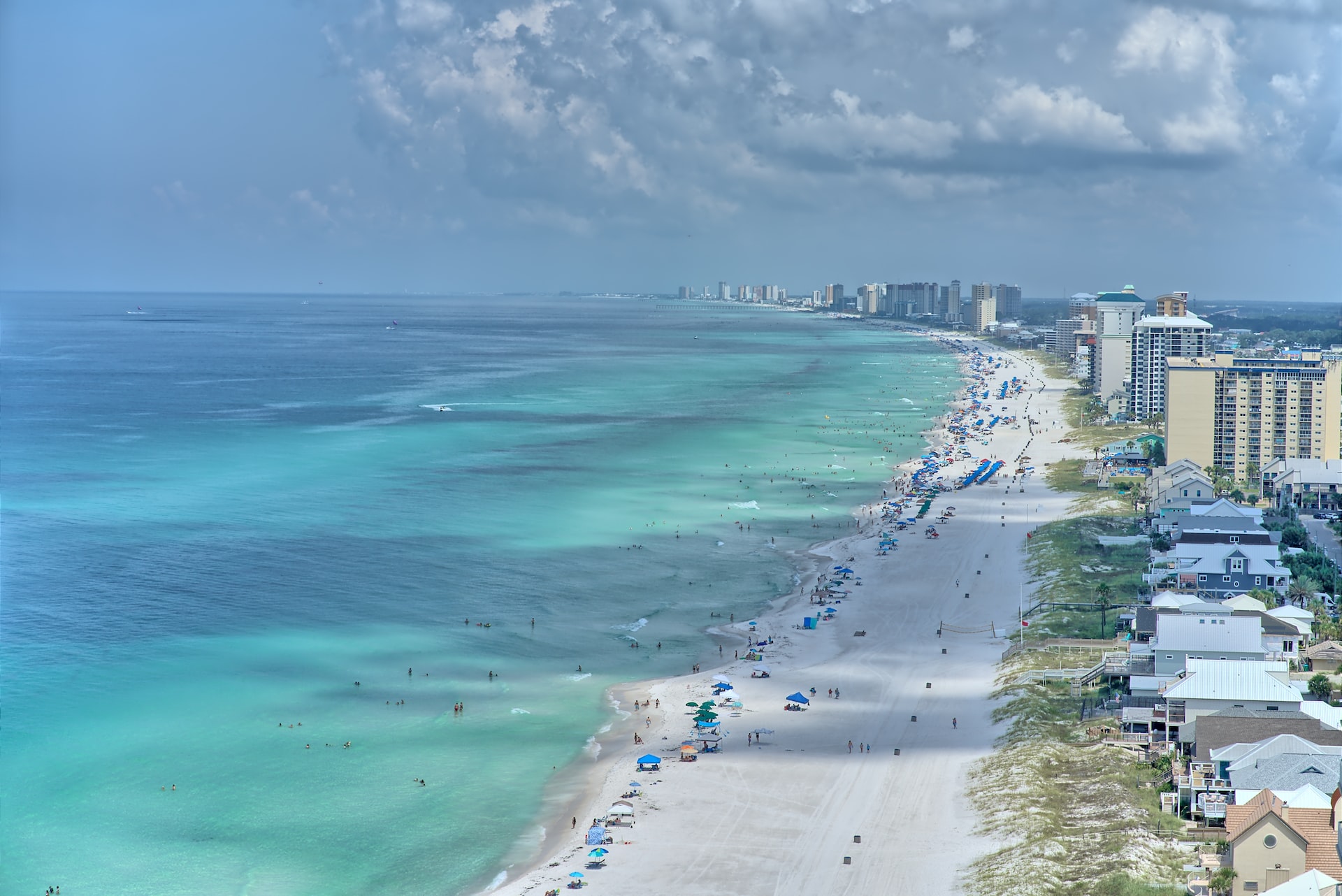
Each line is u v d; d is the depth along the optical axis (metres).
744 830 123.94
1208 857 109.69
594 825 125.94
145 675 173.50
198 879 116.81
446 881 116.38
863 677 173.12
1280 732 124.19
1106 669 159.12
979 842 118.69
